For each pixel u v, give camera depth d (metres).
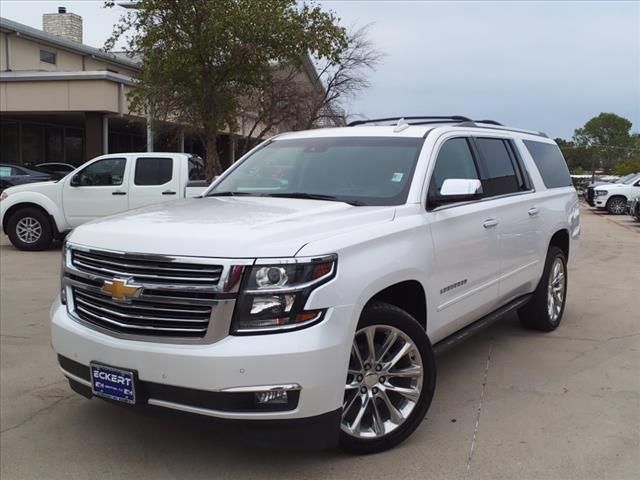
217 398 3.05
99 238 3.47
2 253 11.61
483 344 5.84
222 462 3.59
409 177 4.20
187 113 17.47
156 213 3.87
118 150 30.55
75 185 11.66
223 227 3.35
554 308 6.28
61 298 3.75
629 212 22.12
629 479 3.38
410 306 4.06
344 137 4.88
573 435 3.91
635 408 4.33
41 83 22.03
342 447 3.55
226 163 32.34
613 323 6.66
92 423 4.12
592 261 11.47
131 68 32.44
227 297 3.06
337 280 3.22
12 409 4.36
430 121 5.37
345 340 3.23
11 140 26.69
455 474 3.44
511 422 4.11
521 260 5.36
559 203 6.20
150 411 3.24
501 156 5.39
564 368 5.17
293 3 16.53
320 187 4.45
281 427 3.11
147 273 3.22
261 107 21.77
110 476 3.48
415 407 3.74
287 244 3.19
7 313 6.99
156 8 15.52
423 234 3.95
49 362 5.32
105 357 3.30
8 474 3.50
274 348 3.03
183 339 3.12
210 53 15.74
